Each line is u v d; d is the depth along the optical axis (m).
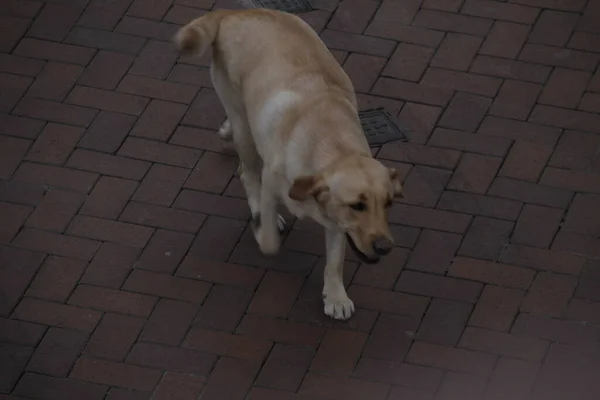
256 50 7.50
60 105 9.14
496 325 7.74
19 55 9.52
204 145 8.89
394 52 9.59
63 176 8.63
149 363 7.50
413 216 8.40
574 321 7.75
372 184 6.52
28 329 7.66
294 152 7.02
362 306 7.86
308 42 7.53
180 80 9.36
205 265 8.09
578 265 8.08
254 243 8.24
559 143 8.90
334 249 7.54
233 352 7.58
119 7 9.93
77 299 7.86
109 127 8.99
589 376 7.44
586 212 8.42
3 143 8.84
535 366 7.50
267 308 7.84
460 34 9.73
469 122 9.05
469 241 8.23
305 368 7.50
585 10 9.93
